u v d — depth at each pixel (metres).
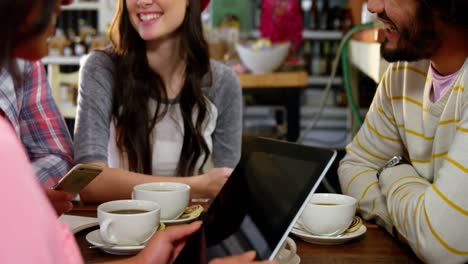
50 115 1.81
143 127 1.91
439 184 1.17
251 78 3.61
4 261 0.57
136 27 1.87
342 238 1.20
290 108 3.69
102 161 1.81
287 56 3.95
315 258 1.13
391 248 1.21
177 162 1.94
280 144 1.10
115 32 1.93
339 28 5.95
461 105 1.27
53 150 1.79
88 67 1.91
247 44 4.16
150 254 1.00
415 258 1.18
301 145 1.05
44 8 0.69
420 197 1.21
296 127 3.70
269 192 1.05
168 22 1.86
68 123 3.65
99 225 1.21
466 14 1.23
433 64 1.36
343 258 1.14
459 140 1.18
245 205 1.09
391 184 1.34
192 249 1.05
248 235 1.03
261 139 1.17
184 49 1.92
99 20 5.13
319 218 1.19
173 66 1.94
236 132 2.06
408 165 1.43
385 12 1.33
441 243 1.14
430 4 1.25
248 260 0.95
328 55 5.97
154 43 1.90
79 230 1.25
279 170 1.06
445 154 1.35
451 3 1.22
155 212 1.17
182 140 1.94
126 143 1.91
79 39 5.04
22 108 1.78
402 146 1.58
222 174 1.65
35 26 0.69
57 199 1.24
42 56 0.75
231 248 1.03
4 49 0.67
